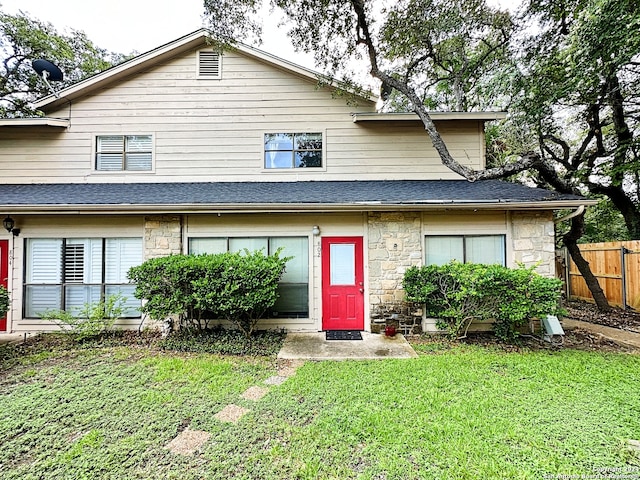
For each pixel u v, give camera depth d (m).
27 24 13.94
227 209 6.54
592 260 9.84
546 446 2.82
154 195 7.09
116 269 7.14
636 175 11.67
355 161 8.45
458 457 2.68
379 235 7.00
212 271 6.00
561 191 7.27
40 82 14.34
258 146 8.48
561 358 5.15
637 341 6.12
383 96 9.20
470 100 13.49
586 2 7.72
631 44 7.10
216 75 8.51
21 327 6.99
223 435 3.03
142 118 8.45
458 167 6.68
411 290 6.53
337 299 7.10
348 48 7.34
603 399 3.73
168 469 2.57
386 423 3.20
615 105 9.18
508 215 6.97
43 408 3.58
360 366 4.85
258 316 6.53
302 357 5.35
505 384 4.14
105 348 5.92
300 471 2.52
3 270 7.06
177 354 5.55
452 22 8.12
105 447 2.86
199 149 8.45
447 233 7.02
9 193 7.26
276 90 8.52
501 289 5.81
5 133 8.35
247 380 4.37
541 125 10.21
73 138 8.39
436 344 6.03
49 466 2.61
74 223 7.11
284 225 7.15
